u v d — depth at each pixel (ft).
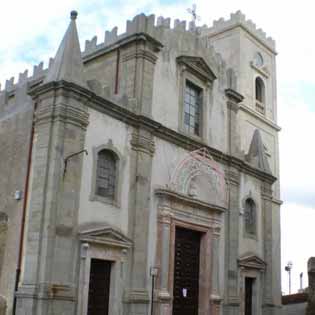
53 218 62.49
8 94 81.87
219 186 93.15
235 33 127.13
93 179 69.10
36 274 60.70
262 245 105.09
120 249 70.95
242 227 99.25
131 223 73.82
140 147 77.10
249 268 99.04
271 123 131.75
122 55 82.64
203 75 93.50
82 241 65.10
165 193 78.84
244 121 121.60
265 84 133.69
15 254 65.05
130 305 70.64
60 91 66.23
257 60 132.36
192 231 87.10
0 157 74.69
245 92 123.95
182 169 84.84
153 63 82.79
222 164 95.96
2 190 71.77
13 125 74.23
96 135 70.69
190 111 91.61
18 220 66.59
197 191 87.56
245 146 120.16
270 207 108.68
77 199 65.98
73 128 66.74
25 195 66.08
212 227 90.02
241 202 99.86
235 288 92.84
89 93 69.05
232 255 93.71
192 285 85.35
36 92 68.18
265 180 108.27
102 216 69.56
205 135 92.38
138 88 79.41
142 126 77.71
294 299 125.80
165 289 76.74
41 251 61.57
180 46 89.92
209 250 88.53
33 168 65.92
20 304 60.80
